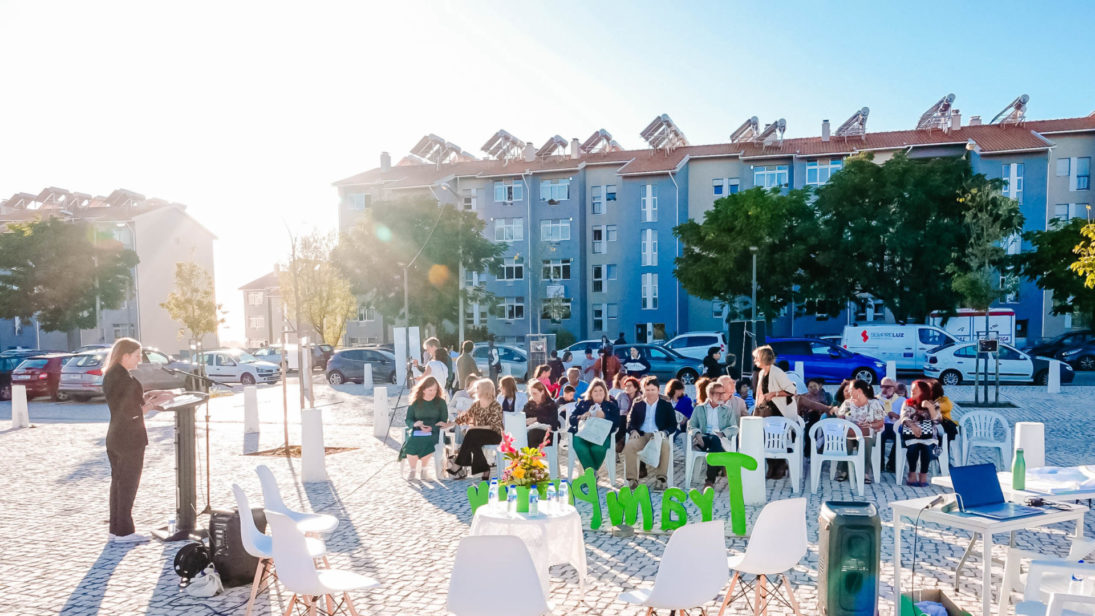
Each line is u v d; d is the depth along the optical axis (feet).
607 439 34.40
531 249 172.86
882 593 19.40
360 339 188.14
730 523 27.14
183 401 25.82
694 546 14.80
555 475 34.78
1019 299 143.02
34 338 188.96
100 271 160.86
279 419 61.26
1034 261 113.19
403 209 142.20
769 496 31.45
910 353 86.84
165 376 80.64
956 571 20.01
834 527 15.78
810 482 32.68
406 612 18.67
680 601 14.78
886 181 110.01
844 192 111.75
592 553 23.54
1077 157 144.97
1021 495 19.10
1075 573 15.06
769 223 114.83
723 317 151.12
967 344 82.17
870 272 108.99
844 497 30.99
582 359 88.63
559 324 171.42
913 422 33.27
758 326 59.98
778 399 35.06
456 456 35.09
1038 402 63.57
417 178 180.86
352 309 162.61
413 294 139.44
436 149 195.52
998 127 150.30
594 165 172.35
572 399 44.04
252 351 135.64
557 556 19.45
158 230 192.54
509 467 20.54
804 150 152.56
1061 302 114.32
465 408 40.14
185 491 25.79
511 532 19.04
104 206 201.57
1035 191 140.05
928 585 20.16
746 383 51.11
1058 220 117.60
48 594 20.40
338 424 56.90
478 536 13.75
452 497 31.58
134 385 25.72
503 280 177.37
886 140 148.97
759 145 157.69
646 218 163.43
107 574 22.04
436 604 19.20
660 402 33.91
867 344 88.69
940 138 145.28
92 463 41.88
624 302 165.68
